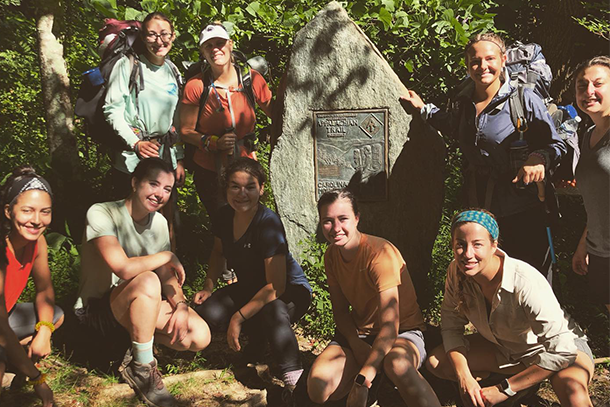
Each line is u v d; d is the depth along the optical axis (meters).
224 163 5.12
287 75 5.57
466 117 4.29
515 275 3.40
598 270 3.84
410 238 5.52
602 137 3.70
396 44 6.87
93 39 8.02
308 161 5.60
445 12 6.56
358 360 3.82
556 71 7.48
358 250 3.77
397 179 5.47
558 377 3.47
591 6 7.14
